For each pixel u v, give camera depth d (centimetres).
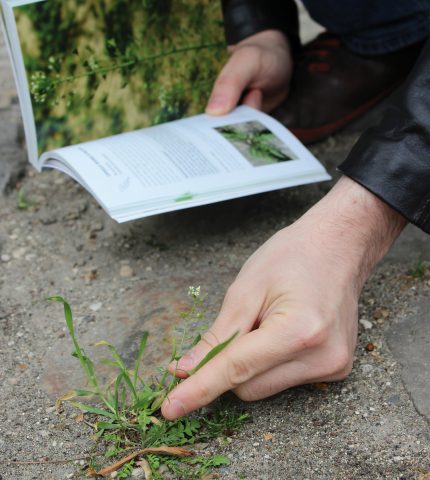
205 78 94
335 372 63
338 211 66
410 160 64
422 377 68
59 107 85
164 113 92
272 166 82
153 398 65
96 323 76
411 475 61
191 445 63
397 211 65
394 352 70
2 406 68
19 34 80
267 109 98
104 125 88
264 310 63
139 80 89
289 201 91
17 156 101
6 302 80
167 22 90
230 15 98
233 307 63
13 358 73
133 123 90
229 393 67
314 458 62
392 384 68
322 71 99
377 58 98
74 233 89
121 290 80
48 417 67
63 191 96
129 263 84
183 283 80
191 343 72
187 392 60
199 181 79
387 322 73
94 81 86
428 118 64
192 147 83
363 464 62
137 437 64
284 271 63
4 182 97
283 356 61
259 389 63
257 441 64
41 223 91
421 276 78
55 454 64
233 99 90
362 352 71
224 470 62
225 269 82
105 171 79
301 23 121
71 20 83
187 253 85
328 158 98
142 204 76
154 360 70
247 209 91
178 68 92
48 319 77
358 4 94
